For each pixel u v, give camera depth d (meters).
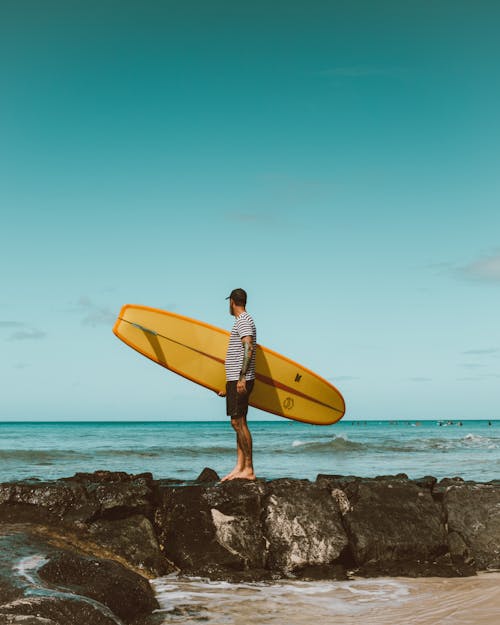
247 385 5.82
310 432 55.84
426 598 4.53
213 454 21.58
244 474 5.97
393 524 5.66
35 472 14.86
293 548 5.34
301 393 7.44
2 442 33.22
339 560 5.39
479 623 3.81
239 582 4.97
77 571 3.87
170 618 3.96
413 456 22.45
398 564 5.43
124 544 5.13
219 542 5.36
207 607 4.23
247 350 5.70
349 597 4.58
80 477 6.24
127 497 5.45
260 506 5.62
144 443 31.98
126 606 3.86
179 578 5.03
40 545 4.26
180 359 7.34
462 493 6.02
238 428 5.92
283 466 16.84
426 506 5.91
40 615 3.07
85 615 3.19
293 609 4.24
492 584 4.89
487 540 5.63
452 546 5.70
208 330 7.43
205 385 7.27
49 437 41.41
